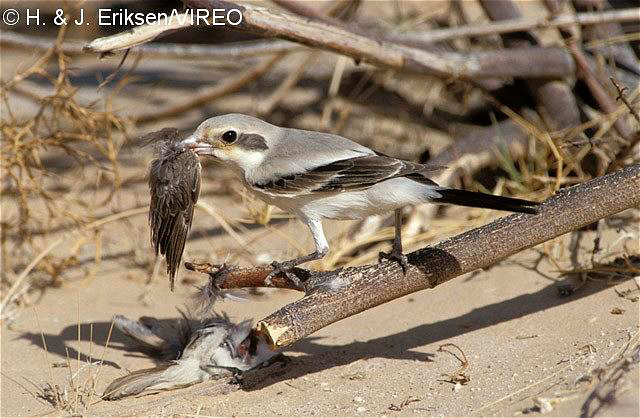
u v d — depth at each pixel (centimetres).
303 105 1777
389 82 1770
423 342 965
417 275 868
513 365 870
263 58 1881
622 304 945
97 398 888
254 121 927
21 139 1288
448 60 1255
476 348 928
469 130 1611
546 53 1288
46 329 1080
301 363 948
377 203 882
